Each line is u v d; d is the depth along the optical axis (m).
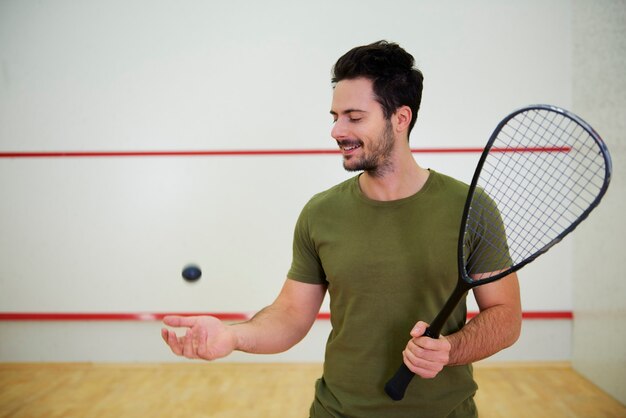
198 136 3.24
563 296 3.21
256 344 1.08
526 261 0.90
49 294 3.28
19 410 2.58
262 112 3.22
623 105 2.67
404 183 1.07
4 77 3.24
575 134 3.07
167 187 3.25
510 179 3.12
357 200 1.09
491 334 1.00
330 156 3.22
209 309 3.27
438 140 3.20
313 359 3.28
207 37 3.22
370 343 1.04
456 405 1.04
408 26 3.19
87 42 3.24
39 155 3.25
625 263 2.65
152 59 3.24
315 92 3.21
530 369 3.19
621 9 2.69
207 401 2.71
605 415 2.53
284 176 3.23
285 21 3.21
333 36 3.20
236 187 3.25
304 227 1.15
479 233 1.03
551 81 3.17
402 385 0.98
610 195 2.79
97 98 3.24
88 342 3.30
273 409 2.60
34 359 3.31
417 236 1.03
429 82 3.19
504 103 3.18
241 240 3.26
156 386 2.94
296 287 1.17
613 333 2.76
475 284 0.93
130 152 3.24
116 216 3.27
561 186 3.09
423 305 1.03
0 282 3.28
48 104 3.25
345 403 1.05
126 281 3.27
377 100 1.02
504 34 3.18
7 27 3.24
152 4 3.23
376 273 1.04
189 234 3.26
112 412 2.56
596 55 2.90
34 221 3.27
